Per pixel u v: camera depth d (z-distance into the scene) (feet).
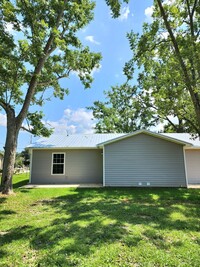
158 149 41.75
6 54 26.73
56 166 47.03
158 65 36.09
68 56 37.83
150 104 39.37
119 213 19.62
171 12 30.63
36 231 14.69
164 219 17.70
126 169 41.19
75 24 37.50
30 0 29.81
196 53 26.71
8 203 24.30
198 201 26.16
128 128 88.79
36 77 32.73
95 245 12.21
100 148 46.78
